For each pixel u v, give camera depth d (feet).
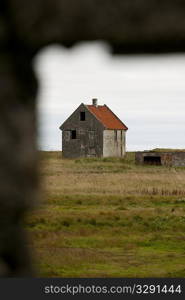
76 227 188.75
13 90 34.14
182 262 142.61
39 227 184.03
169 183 377.30
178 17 33.53
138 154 621.72
